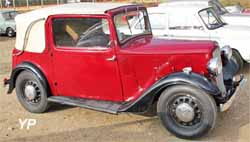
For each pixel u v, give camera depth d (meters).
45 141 5.05
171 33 8.77
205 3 10.03
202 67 4.80
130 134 5.17
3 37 18.20
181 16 8.66
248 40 8.12
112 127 5.44
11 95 7.21
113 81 5.28
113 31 5.09
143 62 5.05
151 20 8.94
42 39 5.70
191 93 4.71
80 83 5.54
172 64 4.93
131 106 5.02
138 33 5.68
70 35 5.41
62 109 6.28
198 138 4.90
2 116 6.06
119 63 5.16
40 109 6.04
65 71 5.61
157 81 4.91
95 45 5.25
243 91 6.90
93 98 5.52
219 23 9.05
